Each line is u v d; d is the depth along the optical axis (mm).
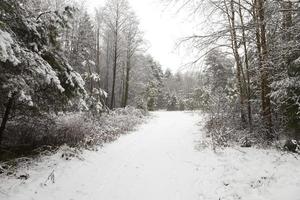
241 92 11000
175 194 5531
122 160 8188
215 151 8547
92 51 28500
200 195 5438
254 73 10406
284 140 8977
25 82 6273
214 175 6484
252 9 8617
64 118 12391
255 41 9000
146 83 37688
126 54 27438
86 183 5977
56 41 8023
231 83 17969
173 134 13930
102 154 8758
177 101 58969
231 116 11586
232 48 10469
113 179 6395
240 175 6234
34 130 9281
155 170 7227
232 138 9953
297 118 8281
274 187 5359
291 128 8523
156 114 28266
